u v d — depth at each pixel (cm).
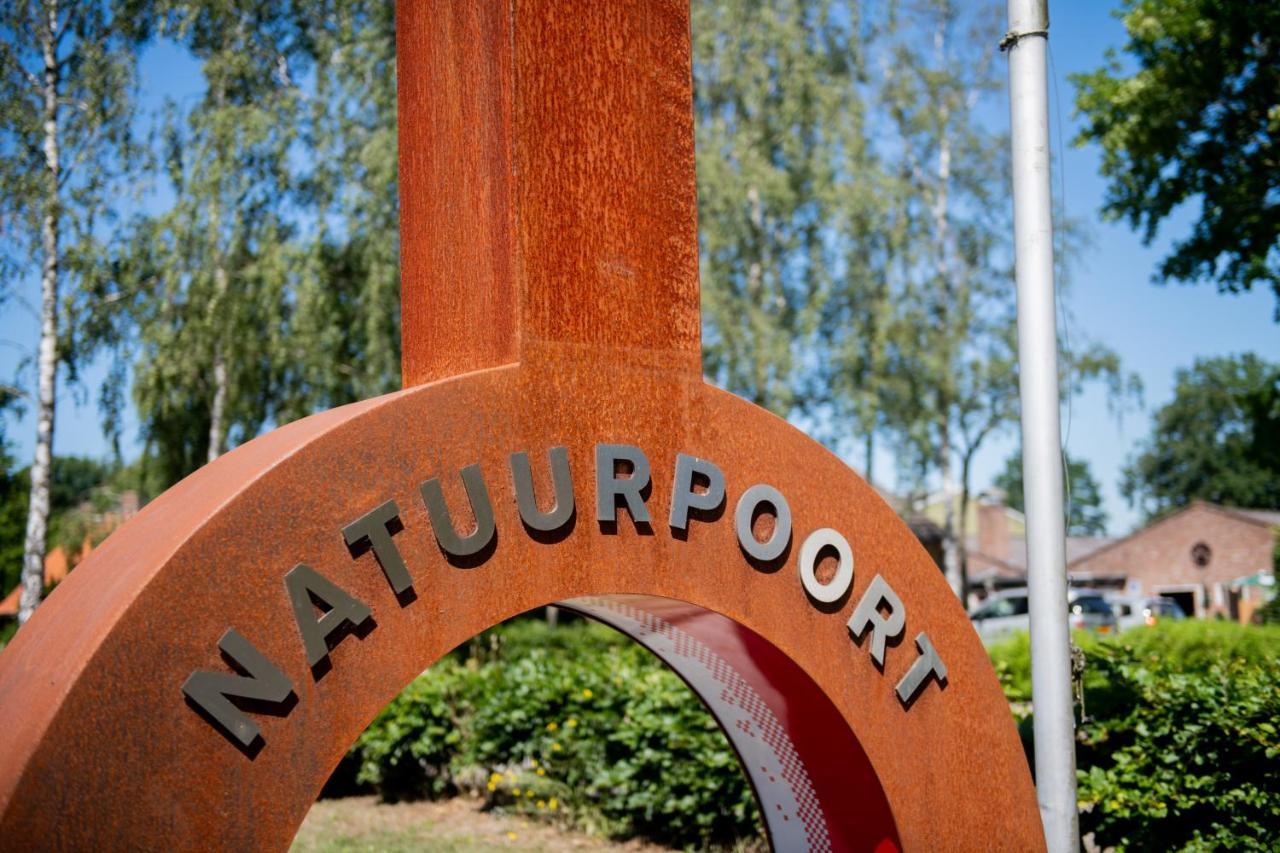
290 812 220
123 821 201
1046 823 347
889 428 2111
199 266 1612
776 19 2002
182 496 246
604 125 278
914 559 317
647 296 281
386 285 1688
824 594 296
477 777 780
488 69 271
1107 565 4078
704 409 286
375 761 762
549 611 1994
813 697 312
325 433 232
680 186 291
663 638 348
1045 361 364
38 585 1487
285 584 223
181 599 212
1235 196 1580
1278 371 1892
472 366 274
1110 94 1628
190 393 1702
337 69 1708
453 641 242
